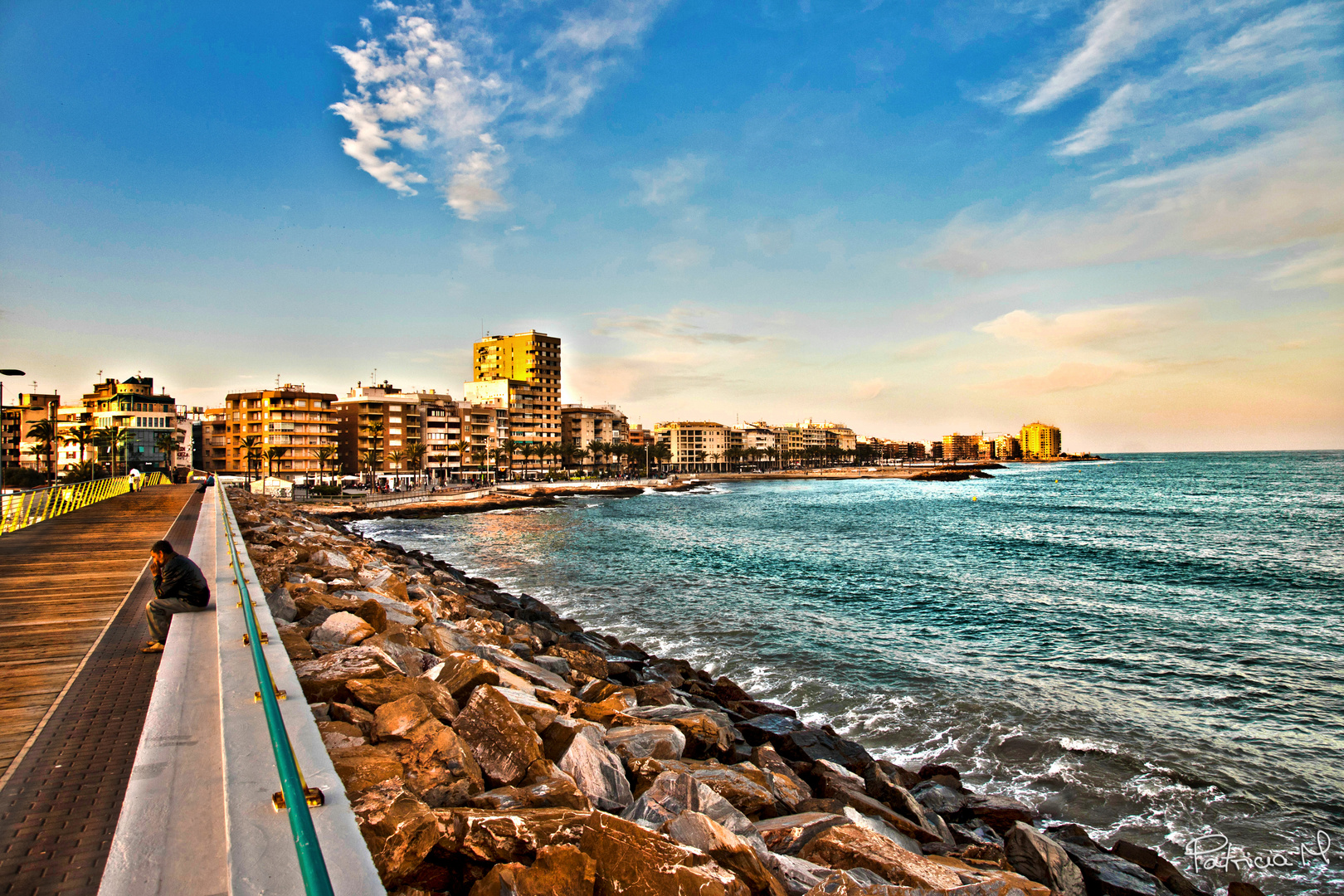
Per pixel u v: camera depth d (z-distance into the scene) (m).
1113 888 9.57
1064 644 25.30
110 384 134.00
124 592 12.49
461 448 145.75
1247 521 71.62
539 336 179.50
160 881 3.48
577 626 26.64
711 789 7.51
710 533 64.62
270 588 13.34
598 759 7.64
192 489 59.56
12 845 4.23
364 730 6.74
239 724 5.19
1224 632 27.03
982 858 9.27
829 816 7.66
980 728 17.27
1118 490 137.38
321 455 121.81
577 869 4.66
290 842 3.59
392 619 14.05
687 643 25.08
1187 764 15.18
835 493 149.00
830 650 24.14
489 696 7.55
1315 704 19.06
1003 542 56.81
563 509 104.56
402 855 4.60
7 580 13.71
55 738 5.95
